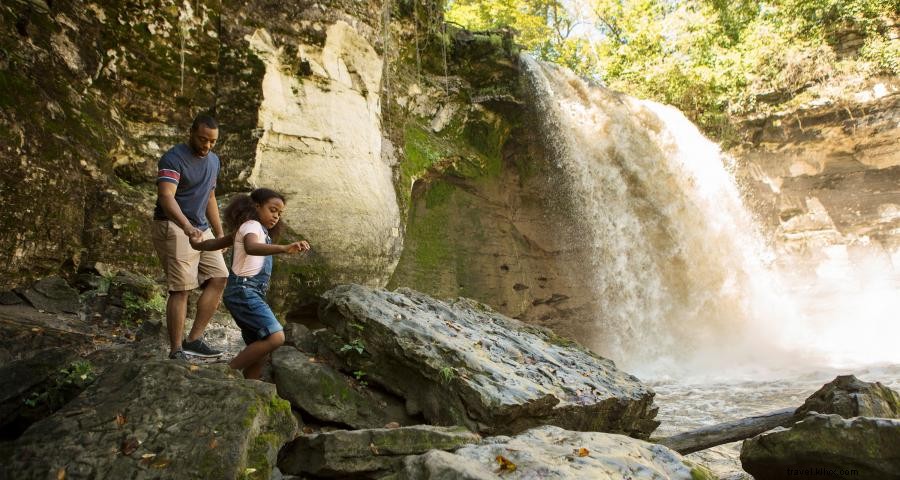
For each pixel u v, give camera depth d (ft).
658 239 55.98
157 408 11.17
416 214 44.55
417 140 43.21
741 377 41.55
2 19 22.06
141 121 27.07
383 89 36.81
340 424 15.03
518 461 10.44
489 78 47.65
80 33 24.84
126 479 9.86
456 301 22.22
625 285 52.19
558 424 15.17
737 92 70.33
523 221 51.26
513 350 17.63
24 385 12.95
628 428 17.52
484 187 48.60
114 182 24.61
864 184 73.97
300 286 29.40
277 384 15.21
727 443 18.81
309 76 30.66
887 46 65.87
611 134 54.49
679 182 59.77
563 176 50.80
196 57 27.99
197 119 15.60
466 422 14.29
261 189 15.02
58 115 22.84
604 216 51.47
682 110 71.61
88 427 10.73
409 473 9.95
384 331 15.93
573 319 50.80
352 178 31.40
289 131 29.55
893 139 68.59
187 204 15.67
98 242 23.36
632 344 51.75
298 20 30.19
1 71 21.11
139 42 26.53
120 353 15.26
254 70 28.66
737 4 76.69
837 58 68.33
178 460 10.18
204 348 15.99
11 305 20.02
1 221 20.04
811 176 73.92
